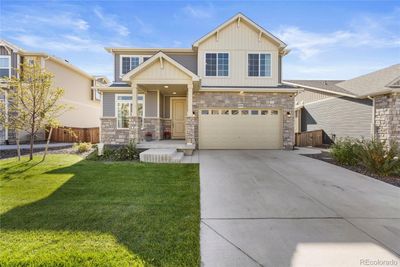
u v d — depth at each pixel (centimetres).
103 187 568
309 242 335
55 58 1753
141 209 434
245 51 1419
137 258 285
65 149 1277
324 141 1786
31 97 925
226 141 1333
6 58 1667
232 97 1324
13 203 455
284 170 787
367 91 1349
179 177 673
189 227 366
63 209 427
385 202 498
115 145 1181
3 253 289
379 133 1288
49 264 271
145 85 1203
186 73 1098
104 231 348
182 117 1548
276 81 1412
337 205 479
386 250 317
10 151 1200
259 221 403
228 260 292
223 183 629
